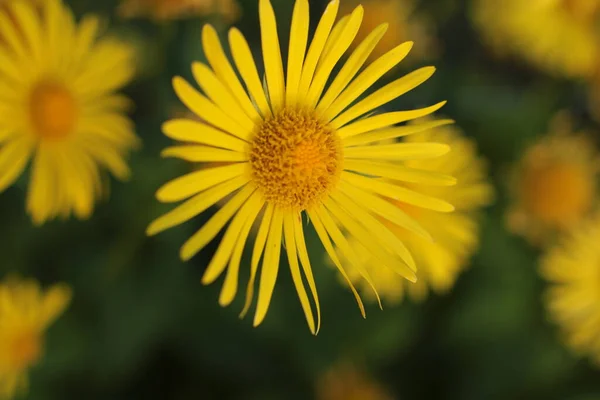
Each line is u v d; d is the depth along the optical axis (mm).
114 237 345
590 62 381
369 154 279
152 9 319
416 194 277
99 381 352
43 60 304
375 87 346
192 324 356
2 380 328
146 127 337
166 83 337
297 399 364
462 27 453
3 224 344
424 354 378
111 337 346
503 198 374
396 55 270
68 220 346
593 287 368
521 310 370
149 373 369
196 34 326
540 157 372
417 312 362
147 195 332
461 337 370
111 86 314
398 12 362
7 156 301
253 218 274
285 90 271
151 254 347
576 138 383
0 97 298
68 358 345
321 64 269
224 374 367
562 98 422
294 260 276
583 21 377
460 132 351
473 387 375
